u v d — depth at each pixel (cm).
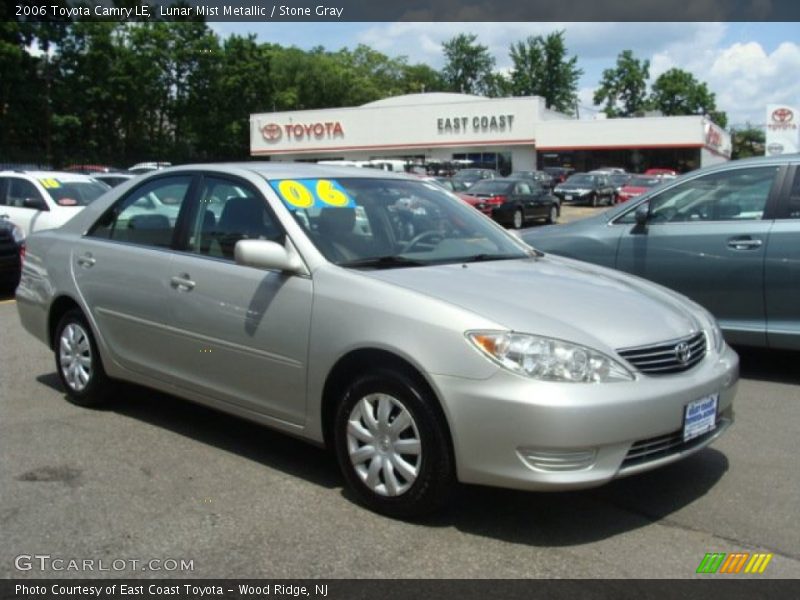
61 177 1369
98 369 544
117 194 554
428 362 358
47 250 584
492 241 499
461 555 348
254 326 430
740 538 366
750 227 637
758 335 636
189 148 5900
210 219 480
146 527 375
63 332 569
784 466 455
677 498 410
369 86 9681
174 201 507
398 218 475
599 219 722
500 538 364
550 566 339
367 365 391
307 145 5828
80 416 543
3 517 385
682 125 5097
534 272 438
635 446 357
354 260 423
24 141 4397
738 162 663
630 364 363
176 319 476
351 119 5706
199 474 439
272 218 444
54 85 4653
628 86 9994
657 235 677
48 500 404
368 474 386
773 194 636
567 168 5428
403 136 5622
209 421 534
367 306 384
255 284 433
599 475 346
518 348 347
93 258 541
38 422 530
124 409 559
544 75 9950
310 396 409
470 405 349
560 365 346
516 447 343
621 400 347
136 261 505
